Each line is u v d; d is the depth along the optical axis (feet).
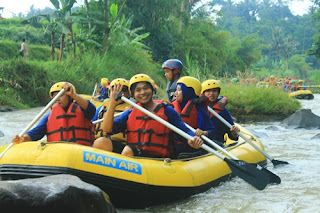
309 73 289.74
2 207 10.27
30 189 10.66
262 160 20.24
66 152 12.92
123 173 13.21
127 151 14.71
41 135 15.62
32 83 57.57
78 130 15.14
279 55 287.69
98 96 43.45
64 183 11.18
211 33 136.98
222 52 120.88
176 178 14.17
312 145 26.73
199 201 14.40
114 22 75.20
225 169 16.92
